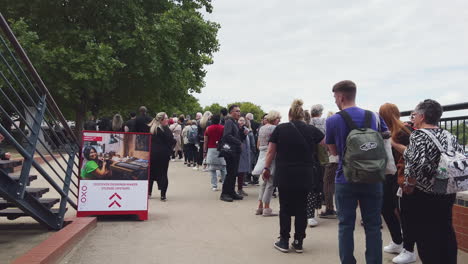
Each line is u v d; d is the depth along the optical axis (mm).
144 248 4785
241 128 9031
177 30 22344
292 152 4699
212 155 9641
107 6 21609
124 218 6547
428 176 3336
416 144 3377
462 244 4875
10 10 21125
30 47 19281
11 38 4012
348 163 3471
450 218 3479
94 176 6281
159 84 23859
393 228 4758
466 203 4809
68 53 20156
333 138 3756
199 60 26875
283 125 4844
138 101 26641
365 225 3678
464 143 5207
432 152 3324
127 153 6457
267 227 6027
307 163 4715
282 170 4703
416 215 3492
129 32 21984
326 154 6680
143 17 22125
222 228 5930
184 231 5703
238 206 7770
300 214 4773
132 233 5527
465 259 4500
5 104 21750
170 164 16828
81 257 4363
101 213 6238
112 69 20406
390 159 4184
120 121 12664
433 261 3428
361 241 5285
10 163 4469
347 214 3654
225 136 8359
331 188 6859
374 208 3641
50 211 5305
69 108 25703
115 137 6430
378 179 3383
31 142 4520
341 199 3686
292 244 4848
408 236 4367
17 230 5457
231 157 8320
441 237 3416
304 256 4609
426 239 3438
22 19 19906
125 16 21891
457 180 3258
